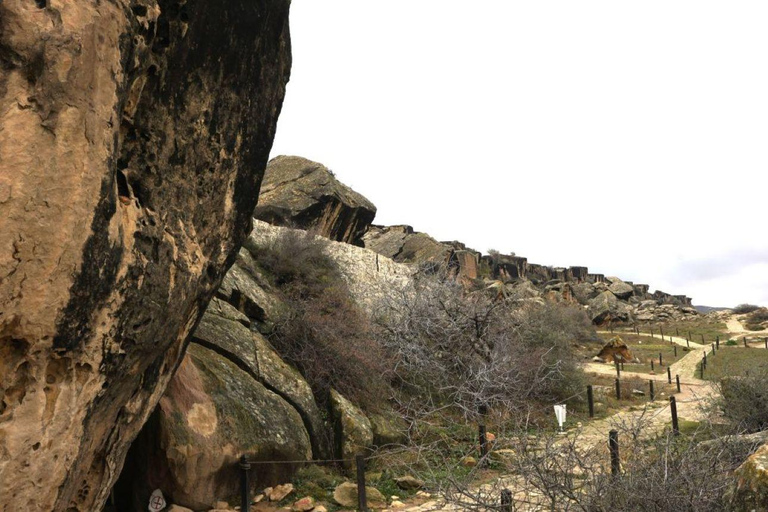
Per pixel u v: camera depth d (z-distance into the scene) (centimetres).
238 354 844
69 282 296
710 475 422
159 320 394
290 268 1274
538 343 1612
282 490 716
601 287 6312
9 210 262
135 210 364
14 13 261
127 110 364
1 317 271
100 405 362
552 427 1173
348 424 877
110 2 303
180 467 620
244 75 455
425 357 1295
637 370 2456
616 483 427
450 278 1697
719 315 5456
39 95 269
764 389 881
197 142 425
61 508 348
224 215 475
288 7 482
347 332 1138
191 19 387
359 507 689
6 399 289
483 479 774
